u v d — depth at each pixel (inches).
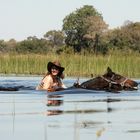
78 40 3157.0
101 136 244.4
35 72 1167.6
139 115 318.0
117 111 338.6
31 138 238.7
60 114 321.7
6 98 442.3
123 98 435.2
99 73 1107.9
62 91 498.6
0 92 507.2
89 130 259.1
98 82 502.6
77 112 331.3
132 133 253.6
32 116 312.8
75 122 274.7
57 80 537.0
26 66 1173.7
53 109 350.0
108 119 298.5
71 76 1087.0
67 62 1122.0
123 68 1098.1
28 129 263.9
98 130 245.1
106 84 498.0
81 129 262.5
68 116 311.4
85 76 1097.4
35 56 1180.5
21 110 346.3
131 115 318.3
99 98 434.0
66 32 3221.0
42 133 251.3
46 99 429.1
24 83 700.7
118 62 1103.6
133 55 1131.9
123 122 288.4
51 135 245.8
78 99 424.2
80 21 3179.1
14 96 462.0
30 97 450.0
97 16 3176.7
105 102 399.2
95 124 279.6
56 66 530.3
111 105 376.8
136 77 1077.1
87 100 415.2
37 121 291.3
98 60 1115.3
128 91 495.8
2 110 347.3
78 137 237.8
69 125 275.4
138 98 434.9
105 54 1178.6
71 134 248.2
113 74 501.4
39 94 480.1
